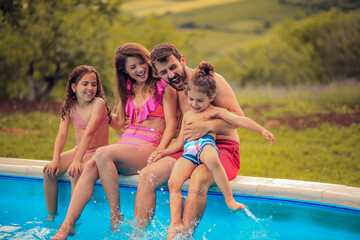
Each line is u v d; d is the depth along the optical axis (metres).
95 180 3.36
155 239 3.01
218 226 3.31
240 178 3.51
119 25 12.48
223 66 14.68
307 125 8.77
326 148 7.04
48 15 10.78
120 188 3.56
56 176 3.66
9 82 11.44
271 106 10.78
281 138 7.92
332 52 13.35
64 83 11.46
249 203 3.36
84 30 11.34
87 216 3.53
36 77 11.48
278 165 6.13
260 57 14.55
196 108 3.36
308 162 6.21
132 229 3.12
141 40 13.32
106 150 3.32
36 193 3.89
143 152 3.48
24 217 3.50
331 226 3.13
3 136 7.78
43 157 6.36
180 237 2.86
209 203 3.38
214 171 3.09
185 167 3.20
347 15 14.52
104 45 11.30
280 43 14.97
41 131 8.26
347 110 9.67
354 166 5.91
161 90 3.61
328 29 14.12
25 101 10.99
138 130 3.66
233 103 3.50
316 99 10.72
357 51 12.88
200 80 3.28
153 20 14.58
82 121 3.77
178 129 3.79
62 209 3.71
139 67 3.55
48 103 10.91
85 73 3.66
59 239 3.02
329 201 3.13
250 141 7.89
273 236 3.06
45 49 10.96
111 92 10.35
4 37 10.53
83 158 3.71
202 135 3.28
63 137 3.77
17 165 3.94
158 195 3.46
